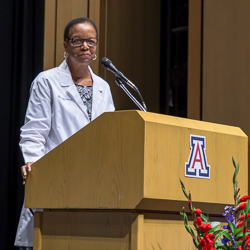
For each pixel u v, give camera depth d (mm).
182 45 7324
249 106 5922
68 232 2826
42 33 6230
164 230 2711
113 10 6547
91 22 4070
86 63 4055
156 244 2664
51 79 4051
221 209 2980
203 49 6363
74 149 2805
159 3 7258
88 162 2740
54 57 5691
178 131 2715
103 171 2676
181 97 7211
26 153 3781
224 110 6121
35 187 2953
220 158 2945
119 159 2625
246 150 3123
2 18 6027
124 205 2582
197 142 2811
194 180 2779
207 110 6258
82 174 2758
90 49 4031
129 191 2572
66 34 4062
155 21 7203
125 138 2613
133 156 2578
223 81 6164
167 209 2699
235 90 6055
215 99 6203
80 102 4074
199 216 2414
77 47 4004
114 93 6414
